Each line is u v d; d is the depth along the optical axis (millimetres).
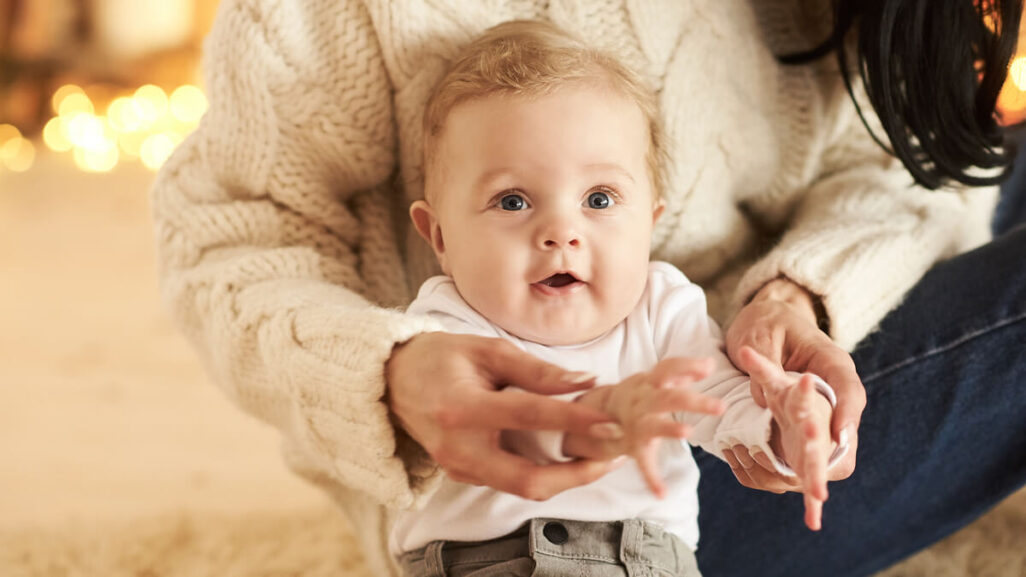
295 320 829
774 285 955
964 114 1021
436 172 938
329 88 974
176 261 993
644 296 939
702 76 1042
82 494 1578
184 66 3951
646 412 580
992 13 998
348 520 1178
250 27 945
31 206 3186
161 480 1627
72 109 3746
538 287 865
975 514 1122
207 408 1909
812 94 1120
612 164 883
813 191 1152
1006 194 1412
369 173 1023
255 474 1657
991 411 1005
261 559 1327
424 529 872
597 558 828
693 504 910
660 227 1075
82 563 1304
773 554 1092
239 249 980
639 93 941
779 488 792
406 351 722
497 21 1015
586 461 631
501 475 632
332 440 805
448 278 945
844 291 938
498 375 668
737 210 1143
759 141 1094
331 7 963
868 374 988
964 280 989
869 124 1151
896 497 1063
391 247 1064
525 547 829
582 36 1021
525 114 874
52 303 2404
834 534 1085
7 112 3752
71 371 2043
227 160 986
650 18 1016
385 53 969
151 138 3672
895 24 986
